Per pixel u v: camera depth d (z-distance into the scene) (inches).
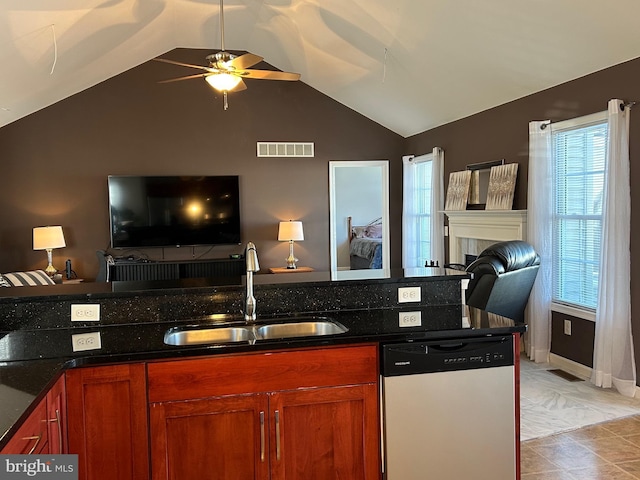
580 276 175.6
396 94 249.3
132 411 74.4
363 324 89.4
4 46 173.5
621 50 145.9
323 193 294.8
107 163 268.5
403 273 111.7
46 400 64.7
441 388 83.2
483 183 225.1
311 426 80.1
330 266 296.5
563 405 144.4
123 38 221.3
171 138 275.3
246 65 167.6
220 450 77.2
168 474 75.6
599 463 111.9
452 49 187.0
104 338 82.5
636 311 148.6
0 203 257.8
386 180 302.2
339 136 295.0
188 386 75.7
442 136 262.2
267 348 77.7
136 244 266.8
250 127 284.8
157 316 93.9
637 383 149.5
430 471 83.5
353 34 206.4
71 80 241.0
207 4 207.9
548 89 184.2
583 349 171.5
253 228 287.4
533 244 183.5
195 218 273.1
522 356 192.2
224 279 107.6
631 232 149.0
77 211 266.4
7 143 257.9
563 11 141.8
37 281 180.1
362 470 82.1
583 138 173.0
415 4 168.9
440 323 89.8
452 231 247.4
